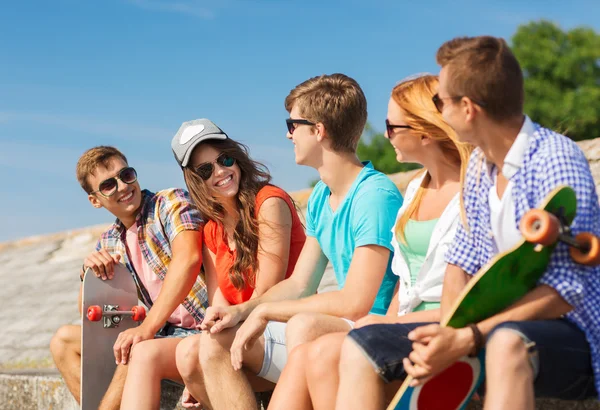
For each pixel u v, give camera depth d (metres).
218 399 3.21
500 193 2.53
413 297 2.95
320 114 3.31
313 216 3.52
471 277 2.65
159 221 4.08
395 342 2.43
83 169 4.14
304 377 2.71
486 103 2.38
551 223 2.16
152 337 3.77
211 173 3.71
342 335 2.67
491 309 2.33
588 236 2.22
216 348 3.21
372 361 2.40
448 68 2.43
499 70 2.36
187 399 3.64
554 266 2.30
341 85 3.35
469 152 2.74
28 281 10.92
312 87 3.37
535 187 2.36
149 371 3.51
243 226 3.69
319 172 3.41
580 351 2.30
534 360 2.19
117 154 4.19
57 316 8.66
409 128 2.94
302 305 3.11
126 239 4.21
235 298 3.77
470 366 2.44
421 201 3.06
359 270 3.13
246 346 3.13
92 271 4.02
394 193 3.26
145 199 4.20
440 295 2.88
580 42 32.66
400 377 2.42
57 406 5.07
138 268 4.20
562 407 2.79
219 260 3.83
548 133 2.42
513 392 2.14
